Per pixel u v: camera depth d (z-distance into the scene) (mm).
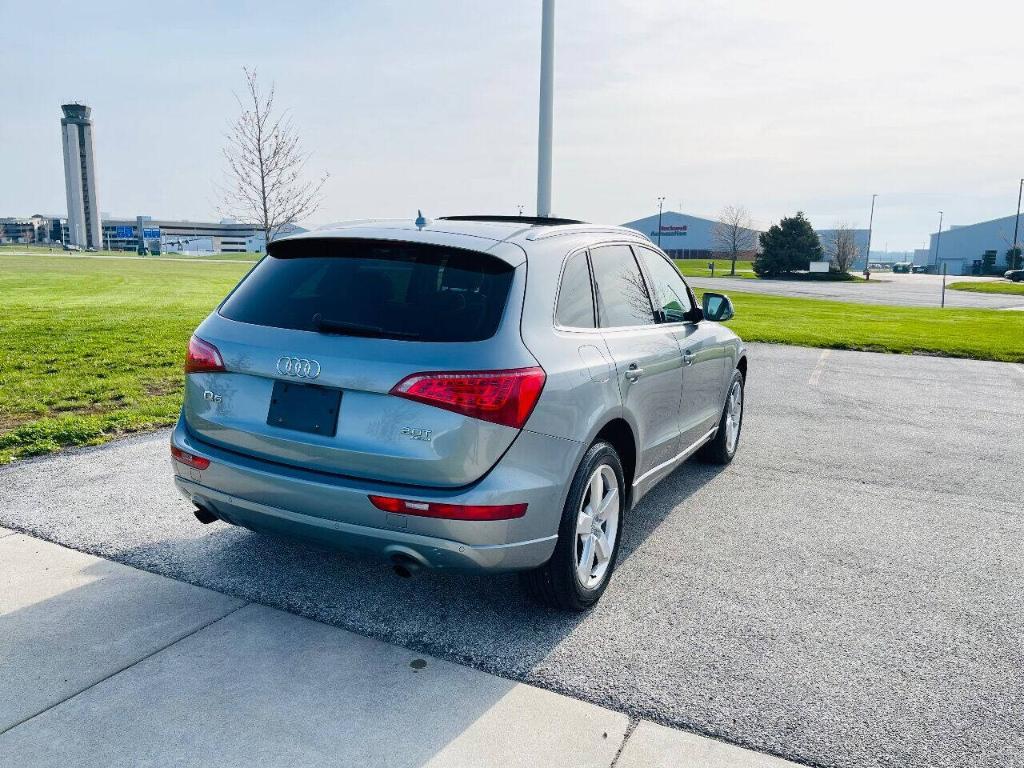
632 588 3844
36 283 32781
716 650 3252
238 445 3242
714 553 4320
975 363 13195
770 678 3049
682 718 2766
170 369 9438
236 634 3244
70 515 4535
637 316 4145
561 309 3404
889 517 4980
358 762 2480
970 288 58094
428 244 3199
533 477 3057
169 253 195750
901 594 3846
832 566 4172
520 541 3062
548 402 3086
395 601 3600
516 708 2793
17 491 4949
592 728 2689
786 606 3682
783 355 13742
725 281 62719
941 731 2734
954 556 4352
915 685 3025
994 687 3027
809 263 76438
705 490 5480
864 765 2541
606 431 3732
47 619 3326
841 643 3342
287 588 3688
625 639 3324
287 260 3480
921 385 10539
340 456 2990
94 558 3957
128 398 7691
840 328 19234
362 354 2947
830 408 8688
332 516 3029
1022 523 4922
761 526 4766
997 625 3539
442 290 3121
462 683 2941
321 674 2969
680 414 4617
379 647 3186
